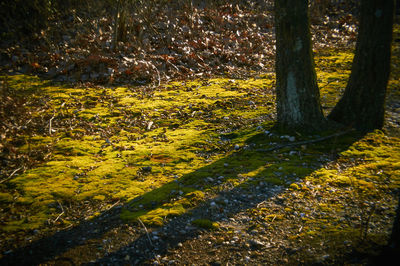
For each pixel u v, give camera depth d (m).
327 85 8.44
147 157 5.11
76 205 3.87
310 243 3.18
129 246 3.18
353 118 5.81
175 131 6.18
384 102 5.73
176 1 12.85
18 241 3.22
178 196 4.02
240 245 3.21
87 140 5.71
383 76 5.55
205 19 12.49
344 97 5.96
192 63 9.87
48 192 4.07
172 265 2.96
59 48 9.59
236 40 11.32
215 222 3.56
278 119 5.79
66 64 8.87
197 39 10.91
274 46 11.91
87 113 6.77
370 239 3.14
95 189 4.20
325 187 4.17
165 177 4.53
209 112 7.04
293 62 5.28
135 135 6.02
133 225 3.48
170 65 9.62
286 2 5.01
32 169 4.65
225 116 6.79
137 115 6.89
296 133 5.50
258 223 3.54
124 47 9.72
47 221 3.55
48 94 7.55
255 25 12.84
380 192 3.99
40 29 10.14
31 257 3.01
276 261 2.99
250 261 3.00
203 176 4.48
